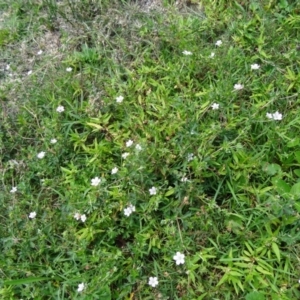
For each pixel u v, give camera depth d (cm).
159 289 226
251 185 248
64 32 357
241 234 230
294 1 327
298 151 249
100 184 251
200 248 233
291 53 289
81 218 244
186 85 299
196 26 325
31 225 251
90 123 284
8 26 384
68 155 284
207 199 239
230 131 261
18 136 301
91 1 364
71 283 234
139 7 360
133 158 245
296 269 220
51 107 307
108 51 334
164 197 243
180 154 249
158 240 236
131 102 293
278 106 272
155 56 325
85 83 314
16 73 351
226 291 220
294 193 232
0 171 288
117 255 230
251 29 314
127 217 243
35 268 244
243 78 288
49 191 272
